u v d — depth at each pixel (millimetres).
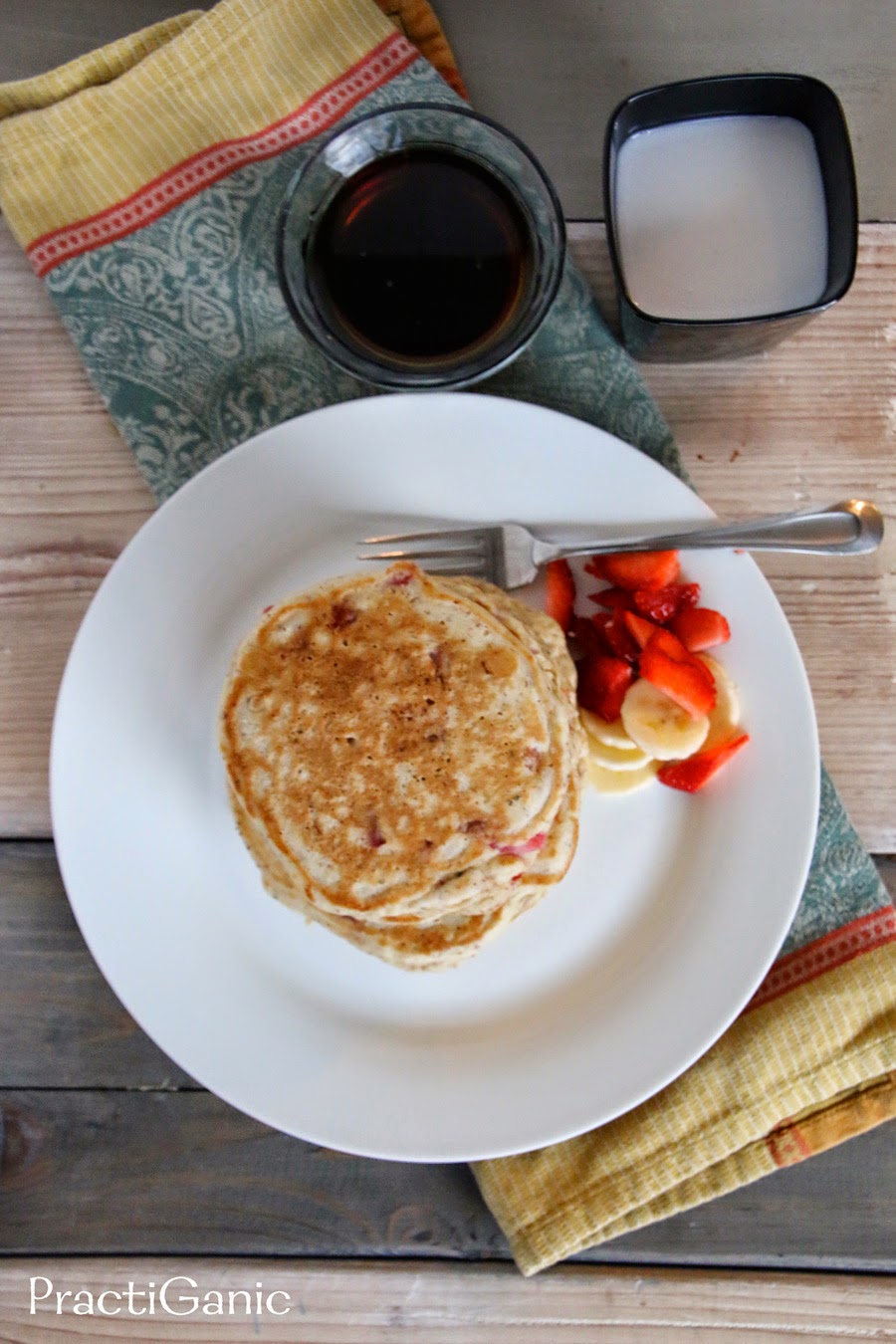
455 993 705
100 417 744
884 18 746
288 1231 734
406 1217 734
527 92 749
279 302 733
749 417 743
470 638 682
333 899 674
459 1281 733
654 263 692
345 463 706
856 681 738
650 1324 730
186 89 721
